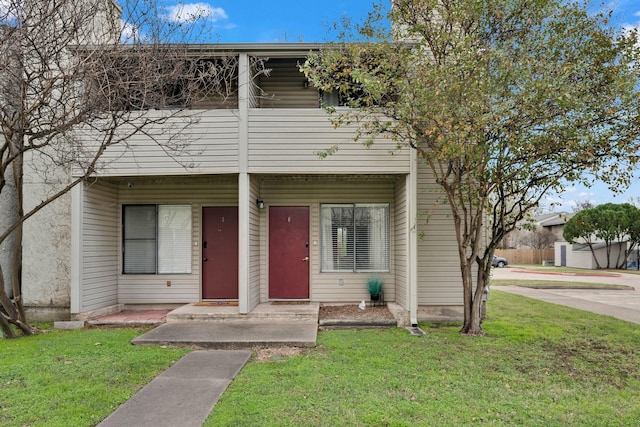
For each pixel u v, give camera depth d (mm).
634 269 26719
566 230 27984
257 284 8406
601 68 5863
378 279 8656
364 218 8906
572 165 6086
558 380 4582
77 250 7379
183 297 8805
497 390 4234
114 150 7406
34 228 7773
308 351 5668
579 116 5695
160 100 6621
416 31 6488
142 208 8883
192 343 5914
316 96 8789
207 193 8906
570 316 8562
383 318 7367
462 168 6566
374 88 6039
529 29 6152
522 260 35219
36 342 6039
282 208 8898
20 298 6641
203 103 8516
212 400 3924
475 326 6746
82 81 5762
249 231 7535
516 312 9094
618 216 25875
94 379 4500
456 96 5672
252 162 7410
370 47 6535
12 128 5402
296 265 8852
